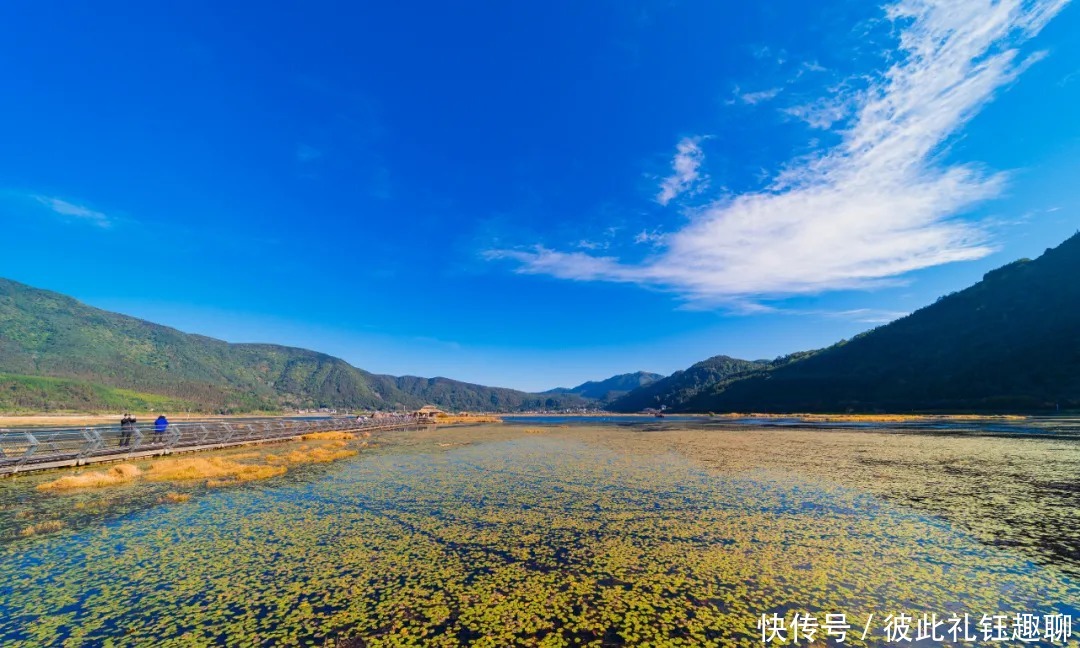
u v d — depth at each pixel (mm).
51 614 10188
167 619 9953
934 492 21531
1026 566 12570
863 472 27469
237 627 9617
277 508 19297
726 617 9961
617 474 28219
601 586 11586
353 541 15047
